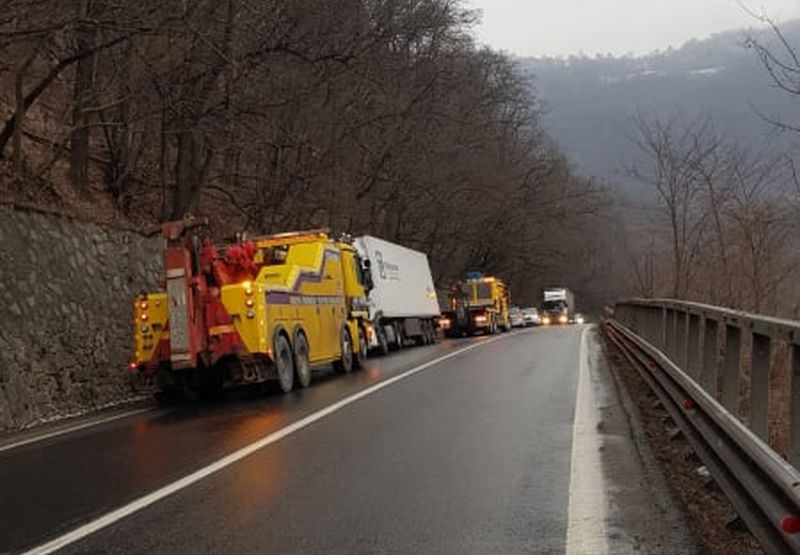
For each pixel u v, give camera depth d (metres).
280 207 33.91
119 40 17.80
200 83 23.47
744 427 6.29
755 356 6.31
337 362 20.70
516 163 65.56
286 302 17.20
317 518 6.87
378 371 20.39
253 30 23.17
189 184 26.77
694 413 8.83
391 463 8.87
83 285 18.61
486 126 55.41
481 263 72.25
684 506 7.03
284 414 13.05
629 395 14.07
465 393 14.67
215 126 25.08
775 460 5.14
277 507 7.26
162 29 17.80
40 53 19.53
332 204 38.56
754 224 18.58
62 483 8.73
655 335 15.88
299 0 24.75
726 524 6.32
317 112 31.72
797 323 5.19
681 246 22.86
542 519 6.70
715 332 8.85
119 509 7.46
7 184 19.20
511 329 55.28
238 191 35.88
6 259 16.17
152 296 16.19
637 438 10.05
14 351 15.35
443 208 53.69
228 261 16.55
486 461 8.86
